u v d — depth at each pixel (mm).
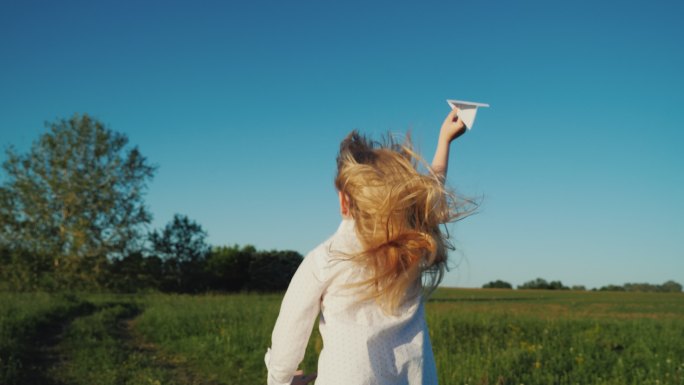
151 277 44344
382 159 1722
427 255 1663
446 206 1714
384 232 1621
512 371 7125
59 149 39531
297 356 1712
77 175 39406
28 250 39219
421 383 1599
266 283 55938
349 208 1722
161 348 10875
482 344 9711
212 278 53844
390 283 1596
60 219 39625
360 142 1820
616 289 95625
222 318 14055
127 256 42375
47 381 7582
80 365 8562
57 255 39156
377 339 1590
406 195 1633
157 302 25000
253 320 13562
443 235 1751
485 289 90438
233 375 8312
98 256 40375
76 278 39594
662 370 7277
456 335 10734
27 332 11320
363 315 1617
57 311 16156
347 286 1624
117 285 41594
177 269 49312
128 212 40812
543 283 99375
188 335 11844
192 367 8977
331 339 1604
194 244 50094
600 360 7949
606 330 11312
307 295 1681
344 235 1730
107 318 15891
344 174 1710
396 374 1576
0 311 13461
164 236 49438
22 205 38844
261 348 9789
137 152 41250
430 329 11047
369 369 1554
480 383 6594
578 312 28453
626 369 7434
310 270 1698
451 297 54500
